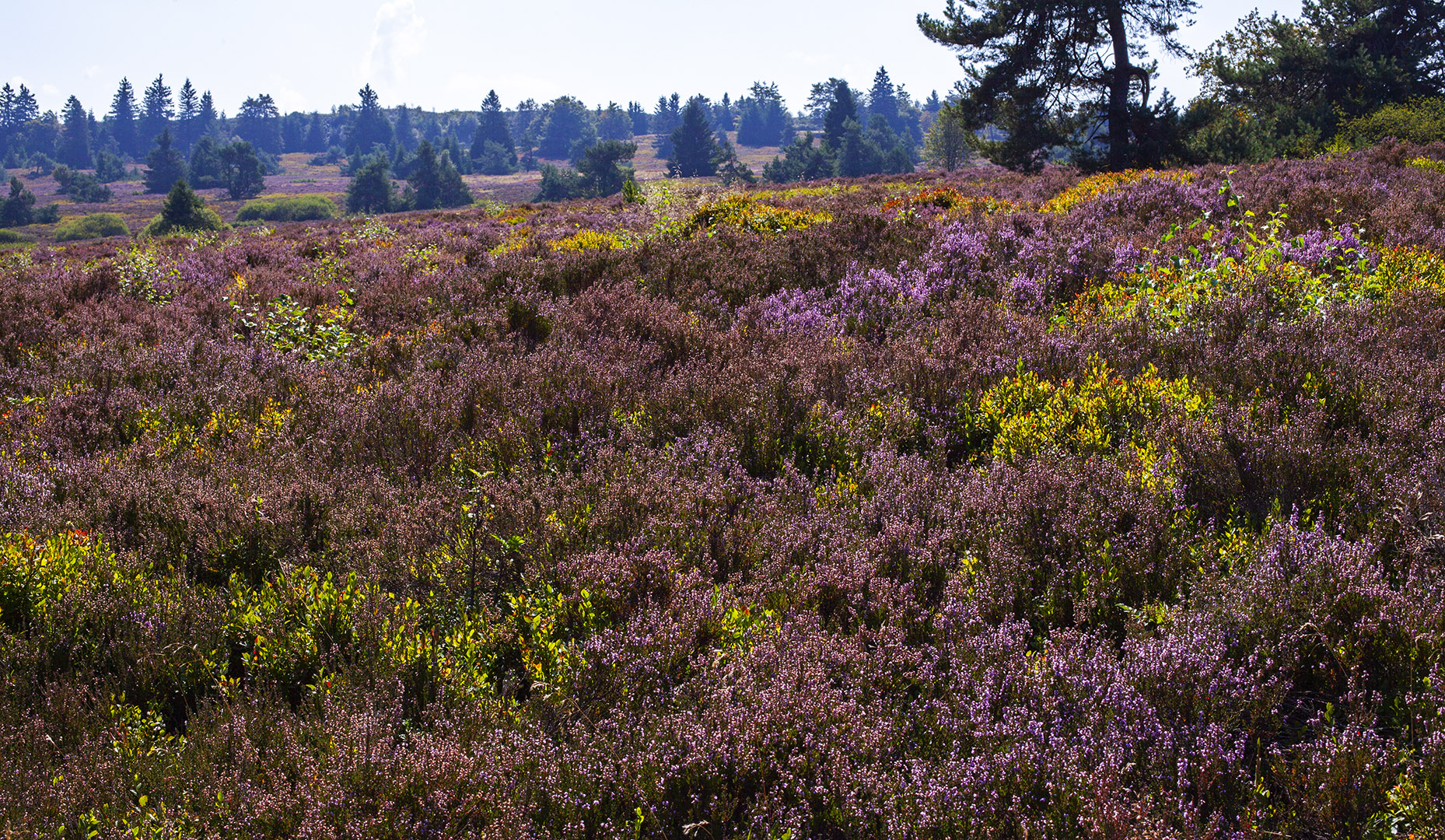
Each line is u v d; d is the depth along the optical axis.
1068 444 4.26
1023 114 34.84
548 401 4.93
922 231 9.48
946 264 8.10
